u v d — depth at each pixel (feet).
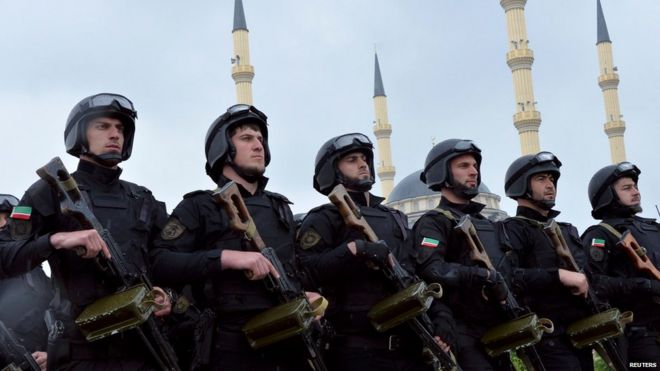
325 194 26.76
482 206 29.22
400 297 23.31
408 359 24.53
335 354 24.53
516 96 224.94
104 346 19.38
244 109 23.22
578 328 29.01
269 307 21.43
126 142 21.50
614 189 35.63
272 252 21.63
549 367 29.07
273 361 21.44
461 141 28.43
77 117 20.57
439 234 26.22
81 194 19.58
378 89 289.94
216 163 23.26
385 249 23.58
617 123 254.68
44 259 18.48
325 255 23.77
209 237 21.95
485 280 25.58
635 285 32.04
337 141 26.13
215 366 21.35
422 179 29.99
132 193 21.18
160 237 21.53
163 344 19.70
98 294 19.47
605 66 258.78
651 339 32.91
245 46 234.17
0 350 24.93
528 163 30.91
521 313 26.45
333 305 24.67
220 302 21.43
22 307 29.04
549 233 29.19
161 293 21.03
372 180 26.18
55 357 19.52
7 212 32.68
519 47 226.58
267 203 22.95
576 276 27.76
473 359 26.04
